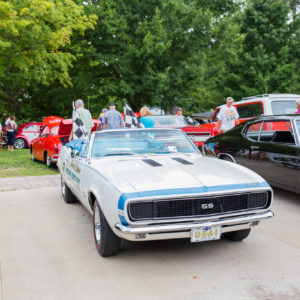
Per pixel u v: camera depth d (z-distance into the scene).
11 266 3.70
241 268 3.56
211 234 3.47
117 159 4.49
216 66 21.62
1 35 13.26
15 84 20.08
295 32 21.25
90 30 19.11
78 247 4.24
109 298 3.01
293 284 3.19
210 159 4.68
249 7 21.47
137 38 18.94
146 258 3.87
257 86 19.98
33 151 11.98
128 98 20.91
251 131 6.86
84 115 8.14
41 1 12.91
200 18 20.08
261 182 3.77
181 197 3.34
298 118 5.80
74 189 5.28
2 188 7.70
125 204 3.23
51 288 3.21
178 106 21.17
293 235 4.53
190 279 3.33
